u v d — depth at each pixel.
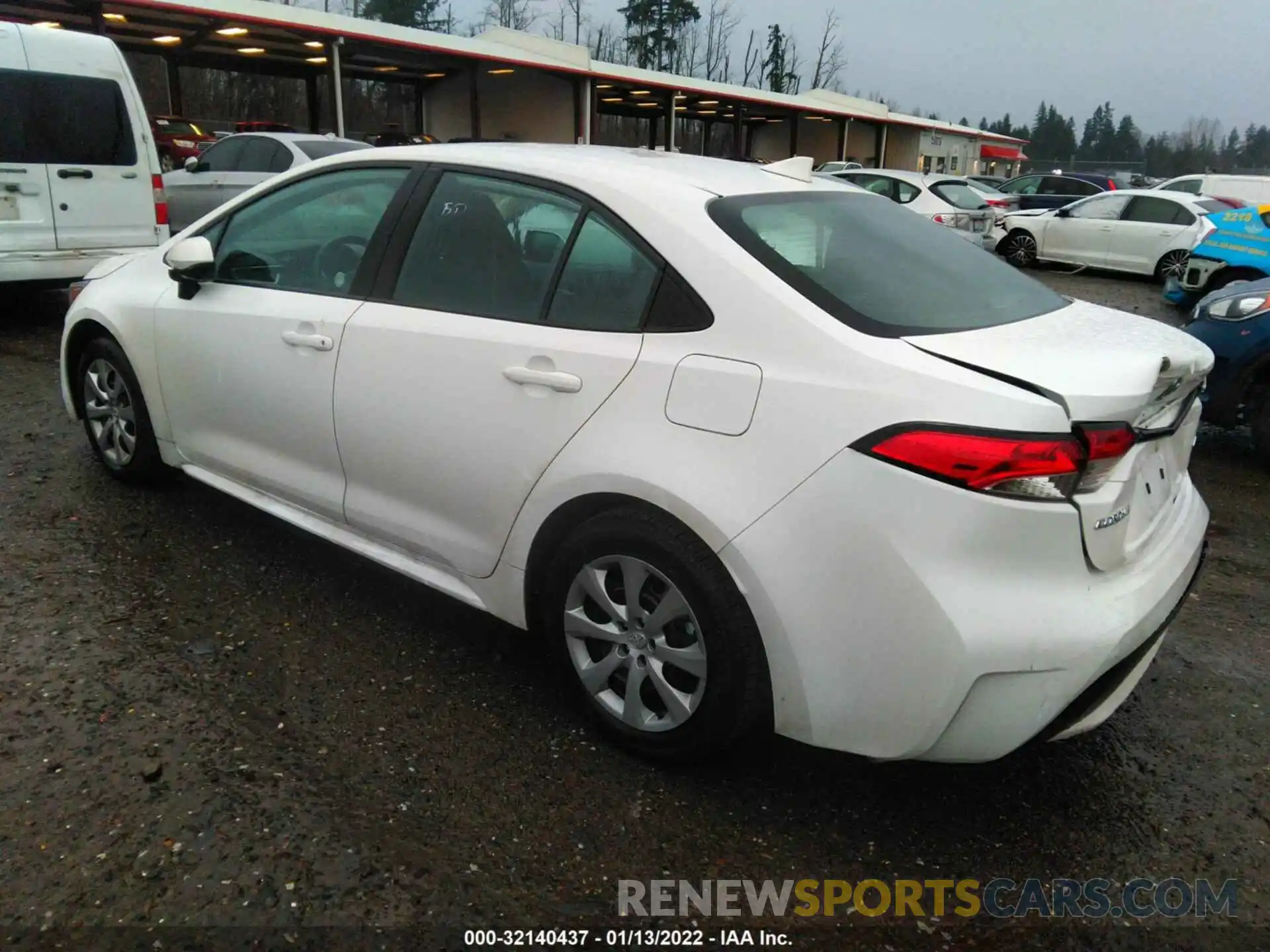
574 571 2.59
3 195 7.33
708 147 46.19
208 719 2.68
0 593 3.29
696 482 2.29
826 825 2.43
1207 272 10.15
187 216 11.88
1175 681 3.20
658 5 61.47
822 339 2.22
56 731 2.57
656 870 2.25
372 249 3.11
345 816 2.34
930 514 2.03
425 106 32.34
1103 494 2.11
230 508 4.17
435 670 3.01
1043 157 117.69
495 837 2.31
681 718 2.46
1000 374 2.09
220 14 18.84
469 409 2.74
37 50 7.41
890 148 47.19
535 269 2.72
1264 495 5.14
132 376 4.02
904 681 2.11
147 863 2.15
